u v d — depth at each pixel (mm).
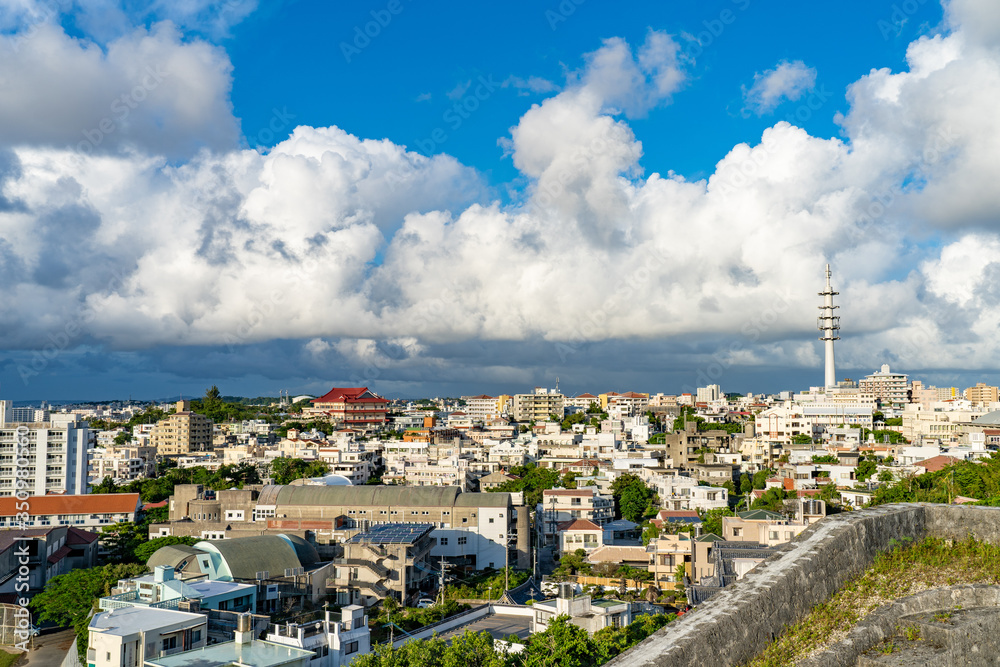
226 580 97000
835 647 15375
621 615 69500
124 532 136625
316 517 140250
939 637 15648
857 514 18578
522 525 135875
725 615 15070
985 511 18469
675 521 133875
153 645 63438
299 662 63031
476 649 54344
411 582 110062
